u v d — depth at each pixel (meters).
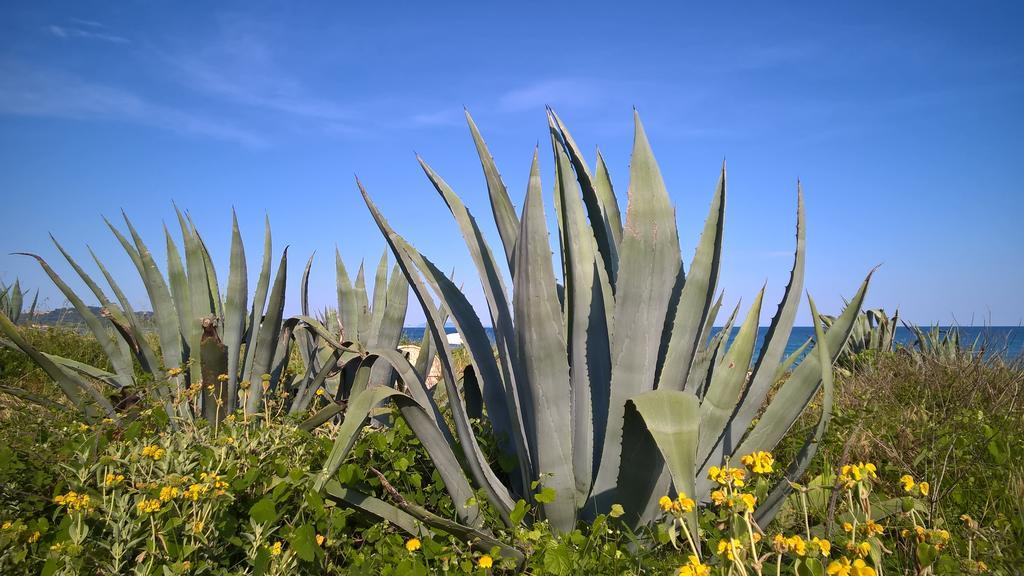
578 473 2.91
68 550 2.11
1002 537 2.41
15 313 9.78
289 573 2.41
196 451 2.95
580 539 2.52
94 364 7.92
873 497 2.86
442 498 3.15
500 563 2.71
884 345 9.70
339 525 2.62
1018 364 5.66
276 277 4.49
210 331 4.13
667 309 3.04
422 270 3.32
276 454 3.13
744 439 3.13
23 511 2.59
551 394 2.78
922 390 5.55
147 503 2.27
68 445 2.78
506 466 3.26
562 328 2.77
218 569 2.47
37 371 6.50
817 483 3.14
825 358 2.69
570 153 3.26
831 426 3.93
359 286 5.67
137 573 2.18
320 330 4.61
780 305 3.05
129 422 3.67
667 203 2.81
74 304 4.48
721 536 2.55
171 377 4.31
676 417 2.26
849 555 2.13
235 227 4.72
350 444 2.59
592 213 3.24
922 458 3.34
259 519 2.41
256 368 4.68
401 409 2.79
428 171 3.28
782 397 3.01
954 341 7.60
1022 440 3.68
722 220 2.81
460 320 3.39
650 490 2.67
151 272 4.69
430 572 2.60
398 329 5.18
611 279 3.21
